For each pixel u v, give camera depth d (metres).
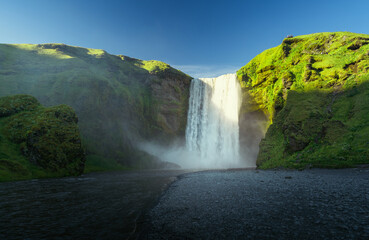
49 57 79.12
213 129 74.81
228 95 73.19
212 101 78.00
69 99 59.41
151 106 77.00
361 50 42.81
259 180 19.09
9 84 58.47
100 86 67.88
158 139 72.50
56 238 7.18
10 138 34.84
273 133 39.31
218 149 71.56
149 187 19.55
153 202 12.64
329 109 34.84
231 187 16.03
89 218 9.46
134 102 73.69
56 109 42.25
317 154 27.61
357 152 24.06
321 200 10.38
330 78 41.19
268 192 13.18
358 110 30.89
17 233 7.70
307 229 6.79
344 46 47.62
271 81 57.75
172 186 18.98
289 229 6.89
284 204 10.04
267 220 7.93
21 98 43.41
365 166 21.03
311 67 46.88
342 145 26.42
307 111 35.00
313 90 41.09
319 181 16.23
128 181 25.03
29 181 26.06
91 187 19.88
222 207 10.23
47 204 12.41
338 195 11.21
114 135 61.69
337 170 21.73
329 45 51.22
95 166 49.72
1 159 29.58
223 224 7.82
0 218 9.59
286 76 49.66
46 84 62.97
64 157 36.53
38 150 33.84
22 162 32.03
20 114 39.72
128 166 56.94
